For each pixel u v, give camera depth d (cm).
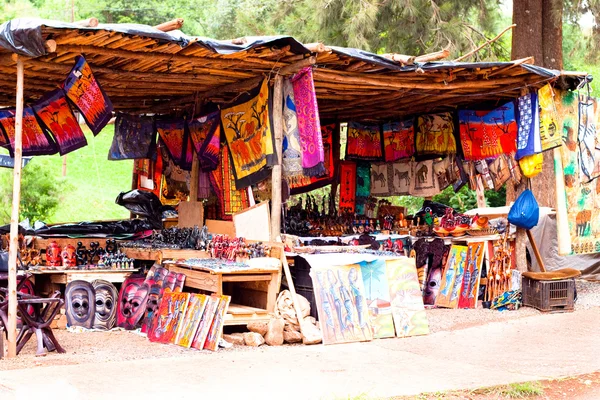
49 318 823
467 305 1127
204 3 3312
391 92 1206
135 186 1371
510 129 1241
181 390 666
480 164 1300
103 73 993
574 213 1230
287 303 913
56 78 1060
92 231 1182
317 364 780
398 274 960
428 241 1167
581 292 1290
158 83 1114
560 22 1673
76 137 1017
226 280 889
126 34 834
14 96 1223
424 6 1744
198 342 852
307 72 961
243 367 759
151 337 910
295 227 1173
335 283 914
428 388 692
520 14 1678
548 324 1010
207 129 1161
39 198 1759
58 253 1032
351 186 1478
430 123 1383
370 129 1480
